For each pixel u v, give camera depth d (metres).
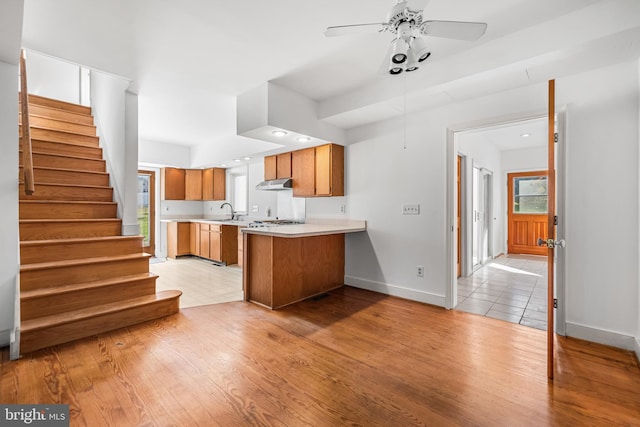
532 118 2.61
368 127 3.76
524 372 1.93
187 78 2.93
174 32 2.17
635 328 2.18
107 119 3.84
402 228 3.48
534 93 2.59
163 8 1.91
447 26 1.57
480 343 2.34
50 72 4.73
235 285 4.13
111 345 2.25
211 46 2.36
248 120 3.23
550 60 2.17
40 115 3.99
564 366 1.99
